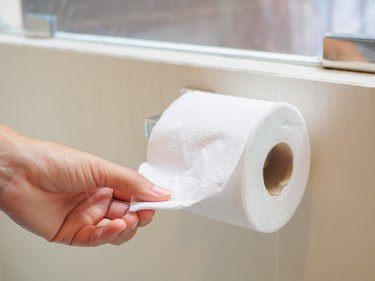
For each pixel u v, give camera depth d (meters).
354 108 0.40
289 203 0.42
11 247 0.73
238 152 0.37
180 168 0.40
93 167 0.42
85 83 0.57
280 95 0.44
